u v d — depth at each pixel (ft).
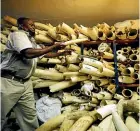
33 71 8.48
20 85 8.09
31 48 7.59
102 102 9.66
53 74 10.27
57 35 10.61
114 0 11.68
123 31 10.28
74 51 10.50
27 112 8.43
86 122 7.72
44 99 10.03
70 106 10.01
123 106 8.35
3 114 8.06
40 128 8.32
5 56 8.10
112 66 10.47
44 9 12.19
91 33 10.28
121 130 7.30
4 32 11.25
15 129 9.71
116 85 9.92
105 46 10.41
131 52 10.40
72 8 12.03
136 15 11.80
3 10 12.30
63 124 8.04
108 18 12.01
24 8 12.28
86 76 10.18
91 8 11.93
